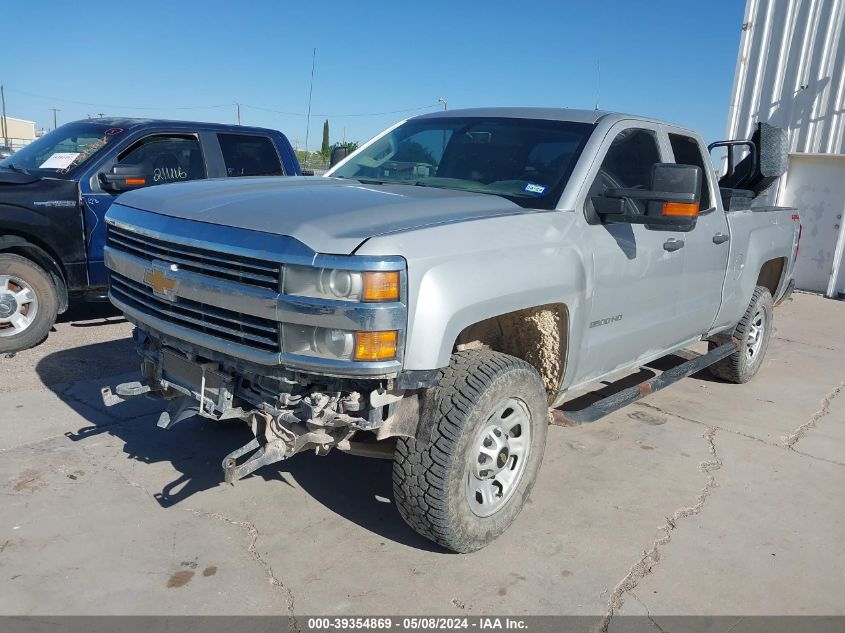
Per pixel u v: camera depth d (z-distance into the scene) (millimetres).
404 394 3146
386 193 3600
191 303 3230
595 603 3203
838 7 11742
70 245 6434
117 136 6949
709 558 3633
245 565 3324
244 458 4359
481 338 3811
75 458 4270
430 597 3170
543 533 3771
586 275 3789
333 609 3053
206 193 3559
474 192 4039
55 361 6020
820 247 12477
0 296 6086
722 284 5492
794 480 4637
